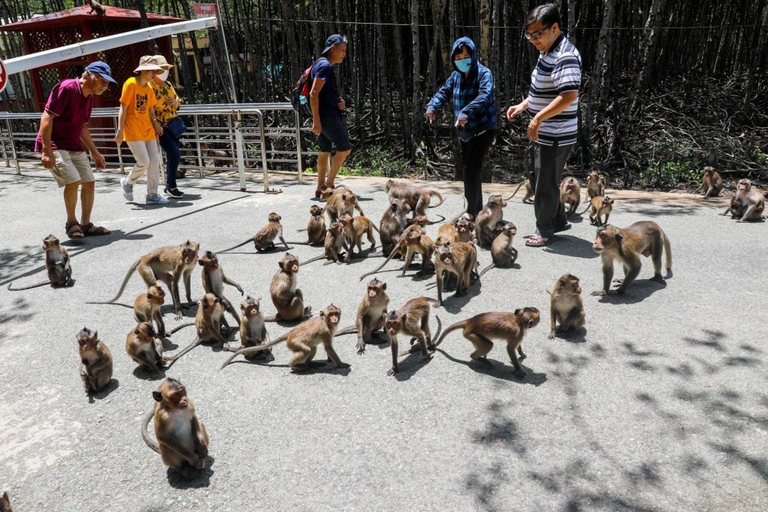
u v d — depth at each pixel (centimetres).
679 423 361
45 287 620
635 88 1453
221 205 961
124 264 685
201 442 330
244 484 324
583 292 570
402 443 353
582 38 1897
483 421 371
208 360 460
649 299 546
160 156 1100
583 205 929
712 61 2072
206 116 1741
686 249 683
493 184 1127
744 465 323
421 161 1523
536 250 698
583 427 361
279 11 1856
